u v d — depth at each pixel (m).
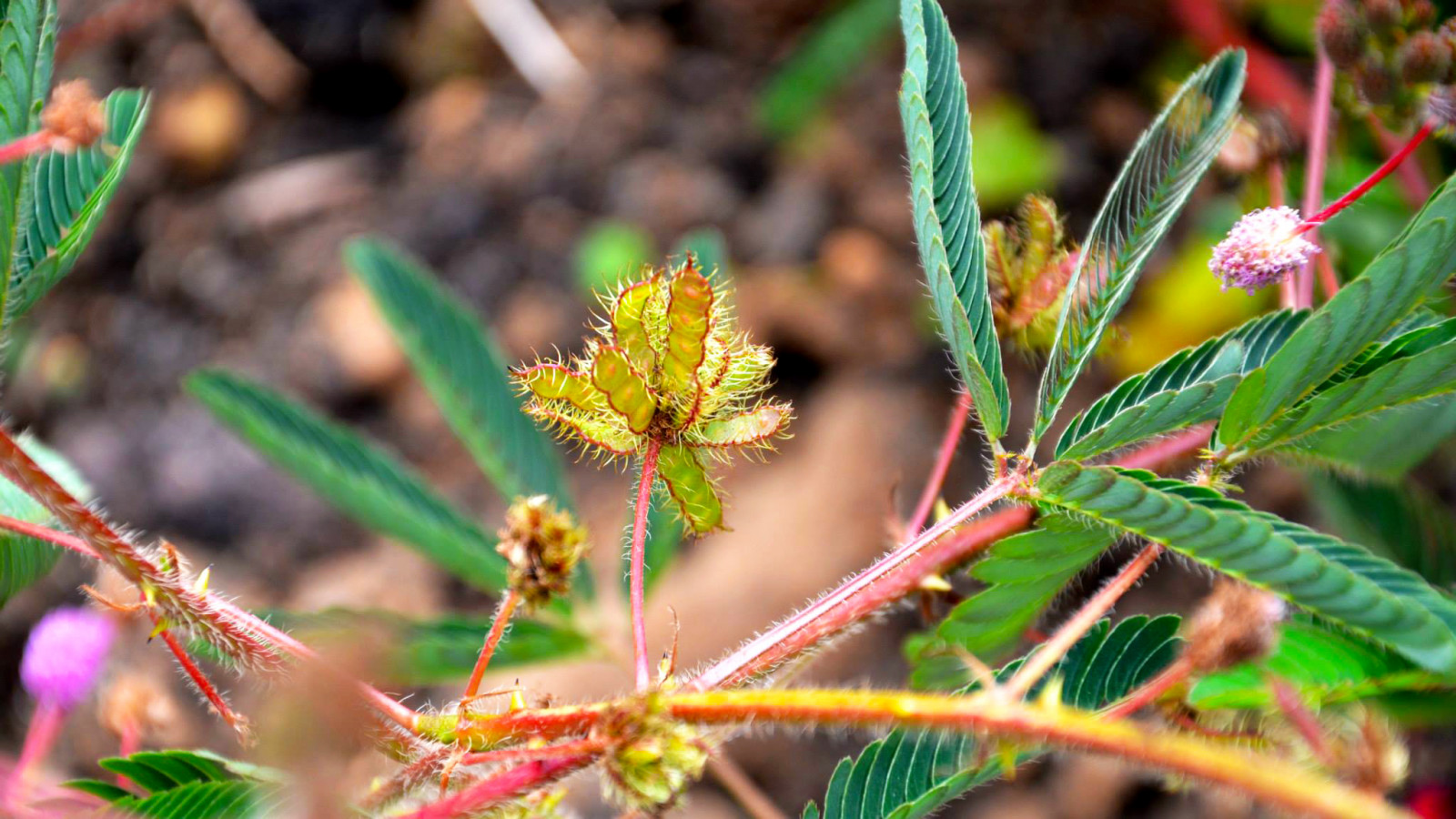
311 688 0.29
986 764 0.32
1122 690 0.33
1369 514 0.38
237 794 0.32
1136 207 0.32
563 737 0.30
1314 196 0.36
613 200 0.63
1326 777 0.29
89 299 0.63
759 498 0.55
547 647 0.38
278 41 0.67
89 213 0.32
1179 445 0.35
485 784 0.30
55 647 0.34
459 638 0.37
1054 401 0.32
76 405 0.61
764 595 0.52
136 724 0.35
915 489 0.54
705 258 0.41
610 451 0.32
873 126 0.62
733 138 0.63
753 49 0.66
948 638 0.33
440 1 0.67
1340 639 0.33
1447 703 0.34
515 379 0.31
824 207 0.61
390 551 0.57
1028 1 0.64
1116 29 0.63
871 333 0.58
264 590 0.56
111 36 0.66
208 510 0.58
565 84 0.65
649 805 0.29
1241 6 0.54
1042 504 0.31
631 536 0.33
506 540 0.30
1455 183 0.29
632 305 0.31
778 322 0.59
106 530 0.31
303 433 0.39
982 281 0.32
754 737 0.51
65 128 0.30
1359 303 0.30
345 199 0.64
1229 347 0.32
